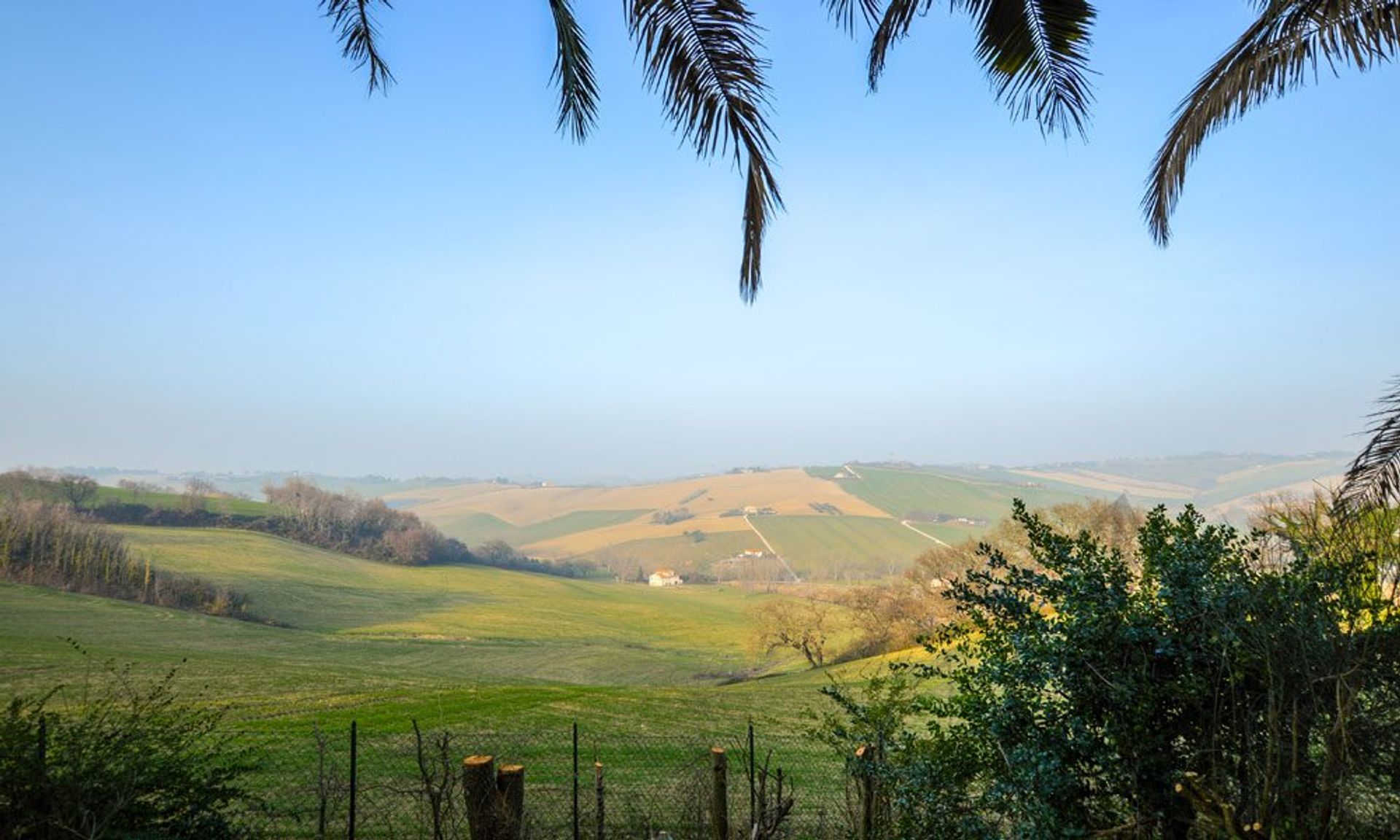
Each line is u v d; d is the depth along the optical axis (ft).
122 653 176.45
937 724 16.57
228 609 285.84
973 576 16.12
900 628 183.93
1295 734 11.30
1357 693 11.27
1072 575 14.87
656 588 501.56
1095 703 14.14
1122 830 13.16
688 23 15.30
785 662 249.75
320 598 337.31
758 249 16.24
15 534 288.71
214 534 404.57
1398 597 12.67
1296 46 21.34
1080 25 18.92
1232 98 22.77
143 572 304.91
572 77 15.47
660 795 27.99
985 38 19.76
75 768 17.40
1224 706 12.93
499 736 77.61
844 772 20.65
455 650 269.03
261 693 123.75
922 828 15.88
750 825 22.22
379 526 483.92
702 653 288.51
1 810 16.61
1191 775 12.74
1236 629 12.66
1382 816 11.51
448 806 21.49
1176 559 13.70
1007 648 15.20
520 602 389.19
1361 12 20.21
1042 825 13.46
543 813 28.12
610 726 97.30
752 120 15.53
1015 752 14.02
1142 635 13.47
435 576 433.07
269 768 48.44
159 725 19.85
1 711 18.65
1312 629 12.17
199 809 19.36
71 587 274.36
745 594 480.64
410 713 102.01
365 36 17.01
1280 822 11.55
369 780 42.47
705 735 81.97
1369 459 18.53
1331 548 13.56
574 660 262.26
